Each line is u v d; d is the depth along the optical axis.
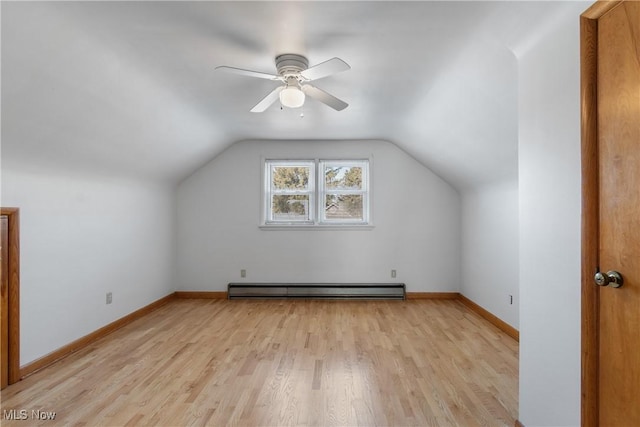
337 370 2.62
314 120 3.81
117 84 2.38
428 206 4.92
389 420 1.99
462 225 4.80
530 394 1.77
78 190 3.09
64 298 2.91
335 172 5.02
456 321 3.85
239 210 4.96
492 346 3.10
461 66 2.33
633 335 1.18
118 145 3.08
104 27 1.86
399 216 4.93
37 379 2.47
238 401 2.19
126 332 3.49
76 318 3.05
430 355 2.90
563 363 1.52
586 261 1.36
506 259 3.49
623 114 1.22
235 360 2.80
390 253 4.92
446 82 2.60
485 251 3.99
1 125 2.08
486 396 2.25
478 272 4.20
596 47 1.33
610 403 1.27
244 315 4.08
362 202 5.01
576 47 1.43
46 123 2.28
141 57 2.21
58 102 2.18
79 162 2.93
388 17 1.81
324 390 2.32
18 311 2.46
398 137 4.48
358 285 4.84
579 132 1.41
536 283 1.72
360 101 3.15
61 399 2.20
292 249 4.95
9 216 2.40
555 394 1.58
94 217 3.30
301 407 2.12
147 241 4.22
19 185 2.49
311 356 2.88
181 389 2.33
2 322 2.34
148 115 2.95
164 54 2.20
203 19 1.83
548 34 1.62
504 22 1.75
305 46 2.13
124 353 2.95
